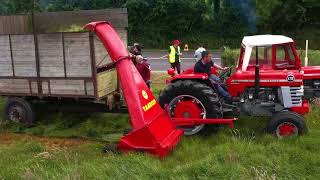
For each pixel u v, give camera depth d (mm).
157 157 6547
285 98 7762
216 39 32312
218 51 28938
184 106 7867
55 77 8438
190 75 8039
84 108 8930
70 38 8133
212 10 33562
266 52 8117
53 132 8414
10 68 8773
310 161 6098
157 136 6738
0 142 7914
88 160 6449
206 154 6613
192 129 7859
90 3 35062
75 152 7086
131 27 33344
